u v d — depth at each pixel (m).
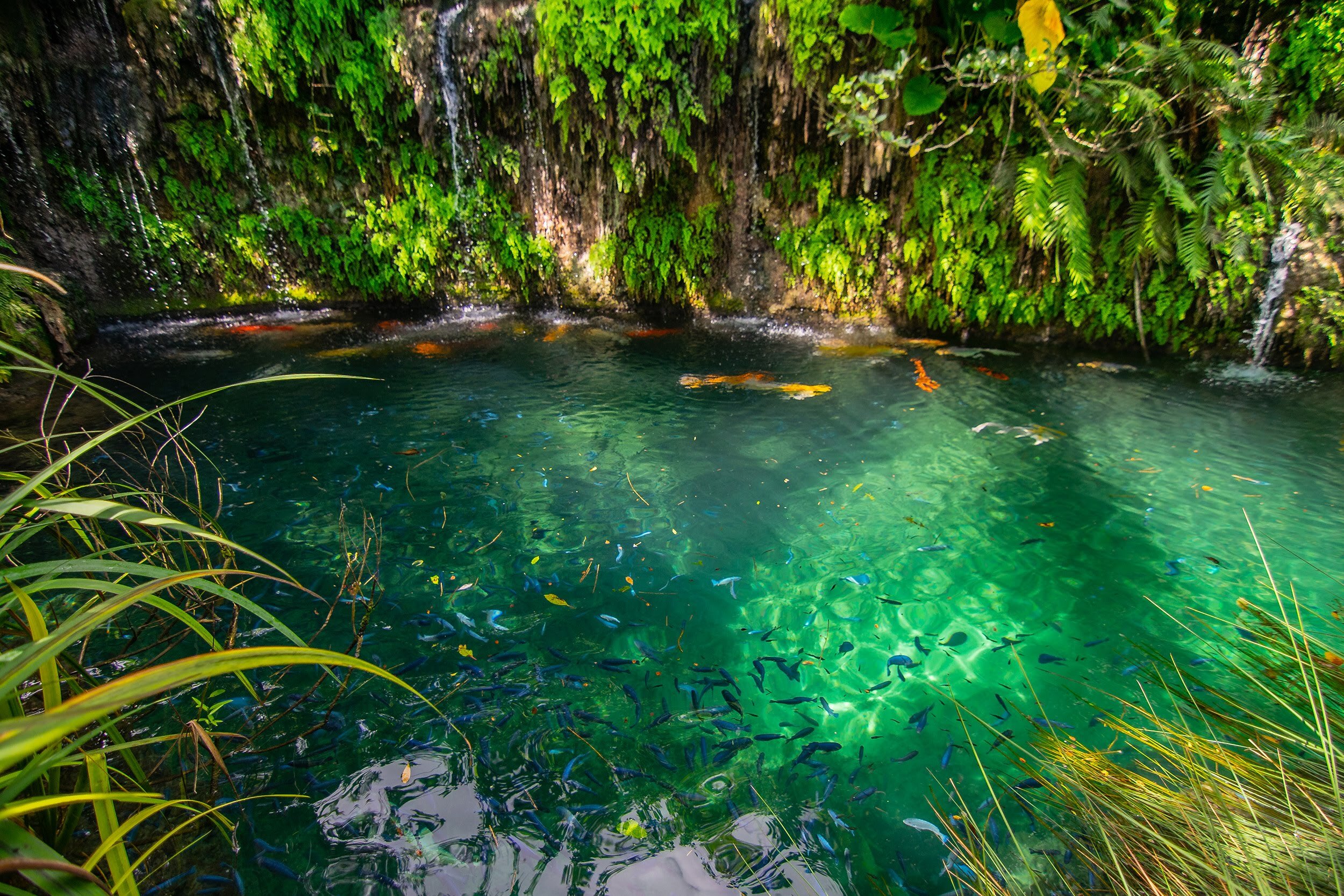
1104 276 6.45
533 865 2.06
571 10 6.34
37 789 1.42
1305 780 1.75
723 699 2.73
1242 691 2.66
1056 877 1.99
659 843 2.14
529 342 7.32
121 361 6.36
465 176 7.70
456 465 4.61
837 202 7.09
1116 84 5.55
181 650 2.79
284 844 2.08
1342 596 3.22
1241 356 6.26
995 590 3.41
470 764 2.40
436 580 3.42
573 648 2.99
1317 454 4.64
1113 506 4.11
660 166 7.20
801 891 2.01
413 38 6.96
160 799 1.23
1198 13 6.02
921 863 2.09
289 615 3.10
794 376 6.31
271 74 6.90
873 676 2.87
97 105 6.77
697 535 3.89
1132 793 1.89
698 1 6.28
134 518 1.21
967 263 6.74
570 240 7.95
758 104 6.88
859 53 6.29
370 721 2.55
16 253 6.39
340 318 7.95
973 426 5.21
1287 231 5.87
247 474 4.39
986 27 5.65
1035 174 5.88
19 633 1.74
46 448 1.70
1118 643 3.03
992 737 2.56
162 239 7.28
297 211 7.64
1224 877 1.51
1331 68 5.75
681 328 7.84
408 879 2.00
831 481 4.47
